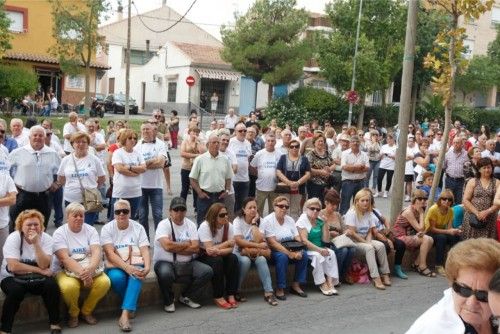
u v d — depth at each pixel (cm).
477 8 962
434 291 853
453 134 1819
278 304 761
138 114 4456
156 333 638
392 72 3198
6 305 611
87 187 850
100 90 5706
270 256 791
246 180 1097
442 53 1138
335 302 780
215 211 745
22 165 813
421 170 1451
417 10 993
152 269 768
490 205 898
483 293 253
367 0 3105
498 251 256
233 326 670
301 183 1034
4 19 3052
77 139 850
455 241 954
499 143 1458
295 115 3247
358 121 3344
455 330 258
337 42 3147
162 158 936
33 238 617
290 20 3238
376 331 677
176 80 4528
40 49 3912
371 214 895
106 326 654
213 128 1552
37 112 3350
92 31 3331
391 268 927
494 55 4141
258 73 3316
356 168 1149
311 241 834
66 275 648
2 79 2997
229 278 745
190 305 730
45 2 3900
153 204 938
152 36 5650
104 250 690
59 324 642
